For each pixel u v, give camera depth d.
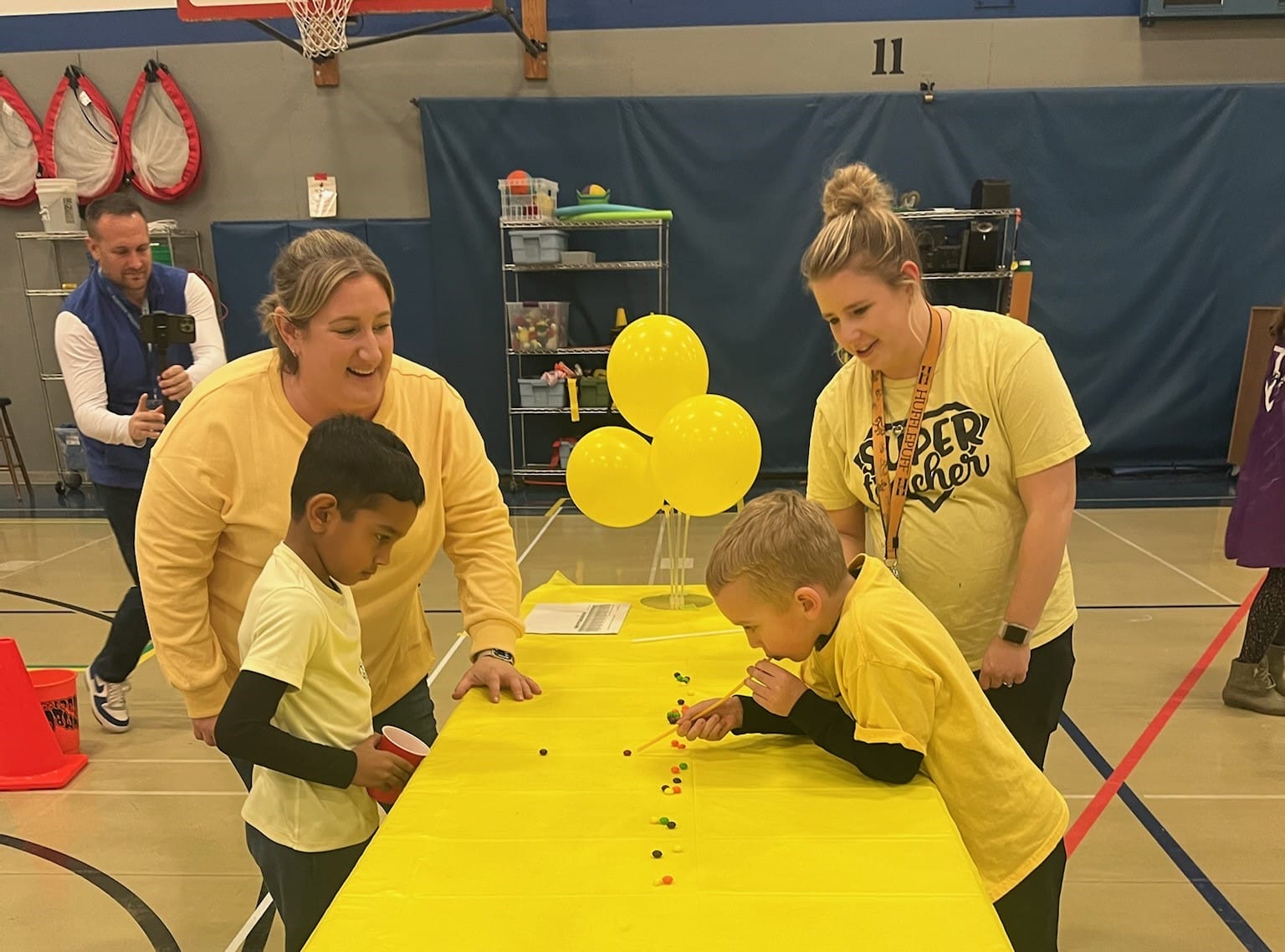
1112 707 3.20
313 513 1.28
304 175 6.89
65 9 6.68
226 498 1.50
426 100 6.58
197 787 2.82
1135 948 2.03
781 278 6.72
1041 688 1.66
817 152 6.53
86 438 2.92
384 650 1.71
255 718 1.23
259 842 1.42
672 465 2.25
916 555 1.62
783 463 7.01
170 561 1.49
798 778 1.34
